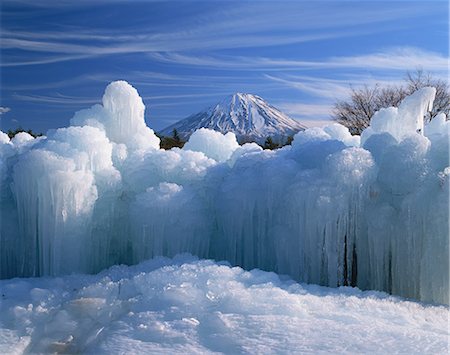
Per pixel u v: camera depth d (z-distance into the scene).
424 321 5.57
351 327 5.26
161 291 6.25
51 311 6.24
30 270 8.11
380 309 5.83
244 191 7.82
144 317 5.70
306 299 5.95
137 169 8.51
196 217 8.02
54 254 7.73
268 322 5.35
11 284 6.93
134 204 8.09
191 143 10.01
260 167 8.03
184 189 8.12
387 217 6.93
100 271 8.33
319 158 7.86
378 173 7.29
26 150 8.52
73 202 7.74
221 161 9.67
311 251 7.24
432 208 6.51
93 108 9.48
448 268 6.34
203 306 5.89
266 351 4.79
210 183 8.40
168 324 5.47
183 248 8.05
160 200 7.87
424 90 8.26
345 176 7.07
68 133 8.18
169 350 4.93
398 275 6.91
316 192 7.11
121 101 9.32
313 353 4.73
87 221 7.91
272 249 7.79
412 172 6.97
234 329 5.24
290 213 7.39
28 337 5.59
